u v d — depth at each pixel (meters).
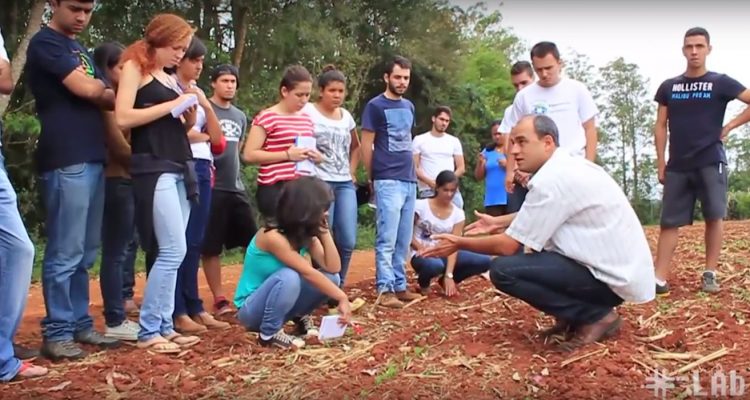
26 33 12.16
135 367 3.95
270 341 4.38
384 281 5.88
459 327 4.86
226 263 11.27
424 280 6.29
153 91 4.24
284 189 4.32
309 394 3.56
